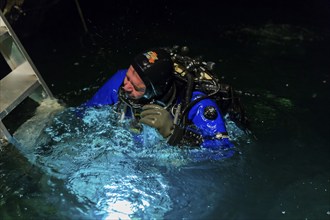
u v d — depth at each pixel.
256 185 2.40
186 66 2.59
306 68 4.24
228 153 2.52
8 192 2.33
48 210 2.21
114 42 4.57
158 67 2.34
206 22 5.39
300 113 3.33
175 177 2.40
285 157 2.70
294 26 5.42
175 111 2.47
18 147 2.66
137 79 2.38
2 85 2.88
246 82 3.90
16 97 2.74
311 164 2.63
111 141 2.62
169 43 4.71
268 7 5.98
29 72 3.04
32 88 2.93
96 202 2.25
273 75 4.07
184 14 5.52
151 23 5.13
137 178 2.38
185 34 4.98
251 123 3.13
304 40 5.02
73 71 3.97
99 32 4.75
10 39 2.93
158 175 2.40
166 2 5.70
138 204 2.23
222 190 2.34
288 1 6.11
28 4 4.32
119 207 2.21
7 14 4.11
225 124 2.67
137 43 4.60
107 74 3.93
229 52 4.60
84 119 2.88
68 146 2.64
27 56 2.98
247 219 2.16
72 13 5.00
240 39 4.98
